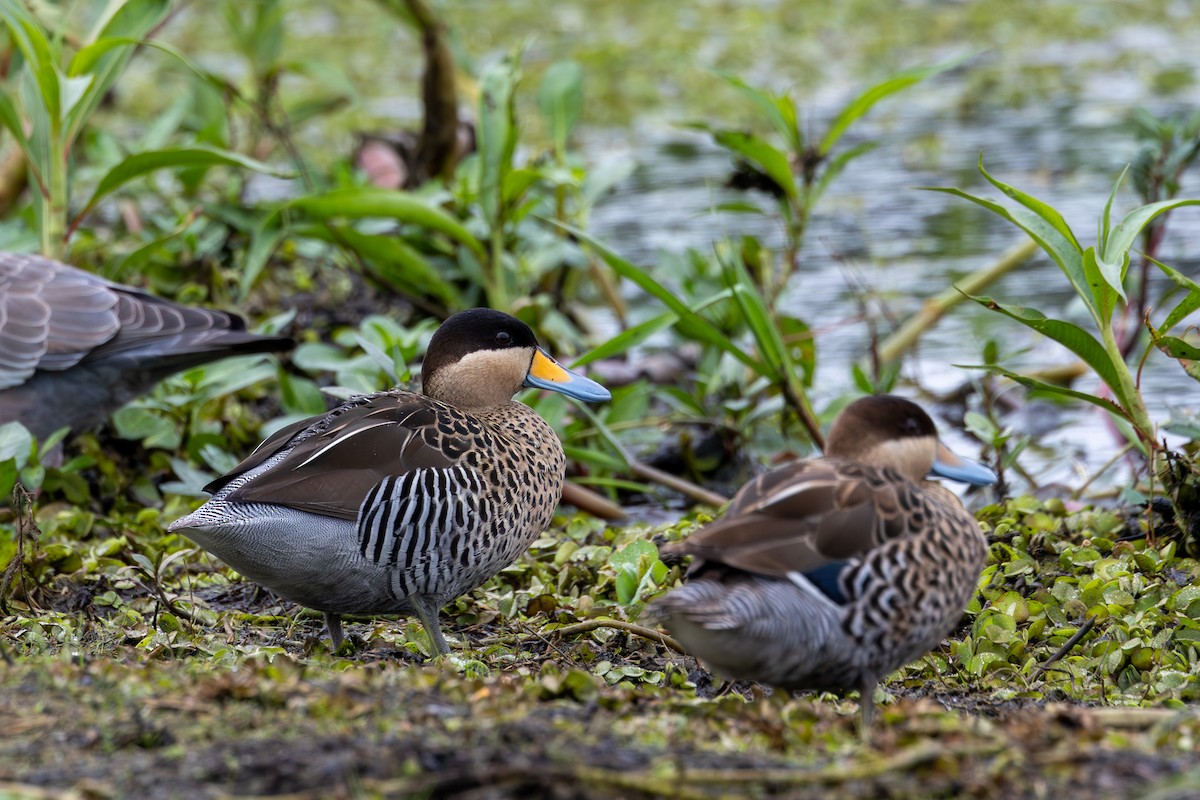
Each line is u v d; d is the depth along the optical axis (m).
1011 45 27.22
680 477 13.62
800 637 6.66
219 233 14.52
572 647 8.49
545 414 12.18
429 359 9.58
